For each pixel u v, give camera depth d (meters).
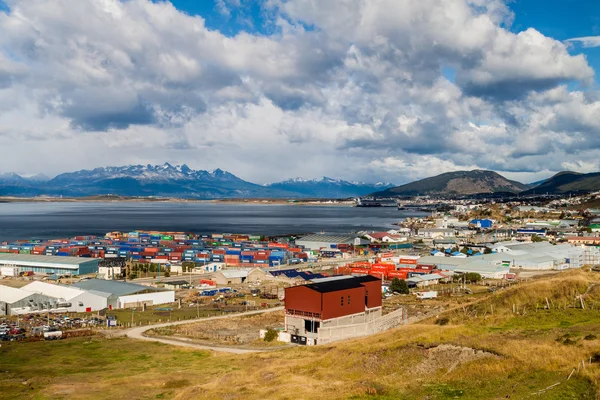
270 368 69.38
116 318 129.00
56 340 105.75
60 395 67.25
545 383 45.34
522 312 82.19
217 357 89.62
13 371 81.56
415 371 55.88
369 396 49.62
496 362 52.28
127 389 69.50
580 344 52.91
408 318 122.12
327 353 72.62
